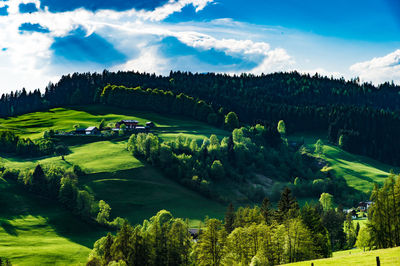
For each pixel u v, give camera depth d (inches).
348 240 5590.6
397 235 3383.4
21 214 6338.6
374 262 2075.5
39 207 6638.8
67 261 4990.2
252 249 3467.0
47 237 5782.5
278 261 3353.8
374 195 3622.0
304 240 3331.7
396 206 3417.8
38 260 4904.0
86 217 6481.3
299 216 3767.2
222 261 3408.0
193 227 6402.6
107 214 6446.9
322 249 3718.0
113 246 3969.0
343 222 6141.7
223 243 3555.6
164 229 4030.5
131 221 6594.5
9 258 4872.0
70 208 6673.2
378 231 3459.6
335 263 2249.0
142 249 3843.5
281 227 3469.5
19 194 6879.9
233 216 5029.5
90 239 5905.5
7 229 5797.2
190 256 3946.9
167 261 3821.4
